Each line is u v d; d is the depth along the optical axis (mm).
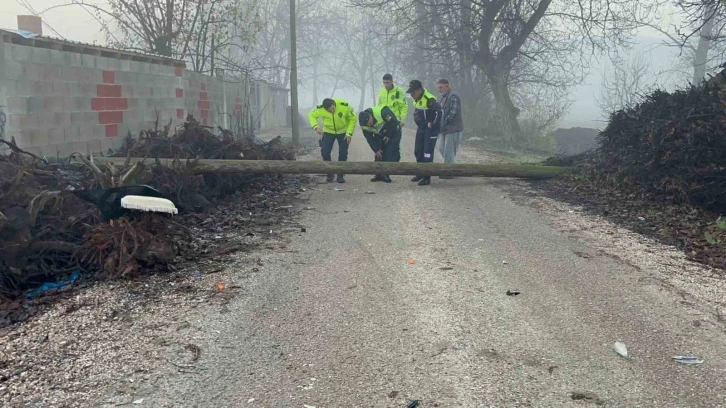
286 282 5336
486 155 18531
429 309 4715
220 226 7340
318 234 7035
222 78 19766
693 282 5328
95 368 3766
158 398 3434
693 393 3475
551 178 10727
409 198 9227
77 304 4793
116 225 5574
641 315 4582
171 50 18875
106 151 11008
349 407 3352
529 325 4406
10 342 4117
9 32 8500
